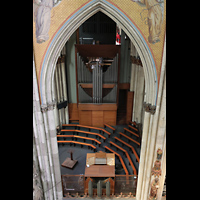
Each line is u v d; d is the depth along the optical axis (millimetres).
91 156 10719
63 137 13836
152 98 7445
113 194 9617
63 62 13359
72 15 6738
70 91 14812
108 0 6562
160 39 6691
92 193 9438
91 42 15844
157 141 7750
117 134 14234
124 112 16172
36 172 8250
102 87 13664
